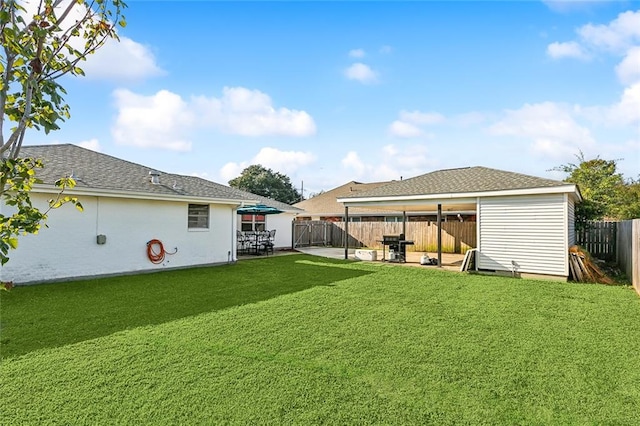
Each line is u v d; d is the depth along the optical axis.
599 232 14.22
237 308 6.64
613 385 3.66
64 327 5.43
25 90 1.99
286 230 21.50
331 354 4.43
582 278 10.03
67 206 9.73
